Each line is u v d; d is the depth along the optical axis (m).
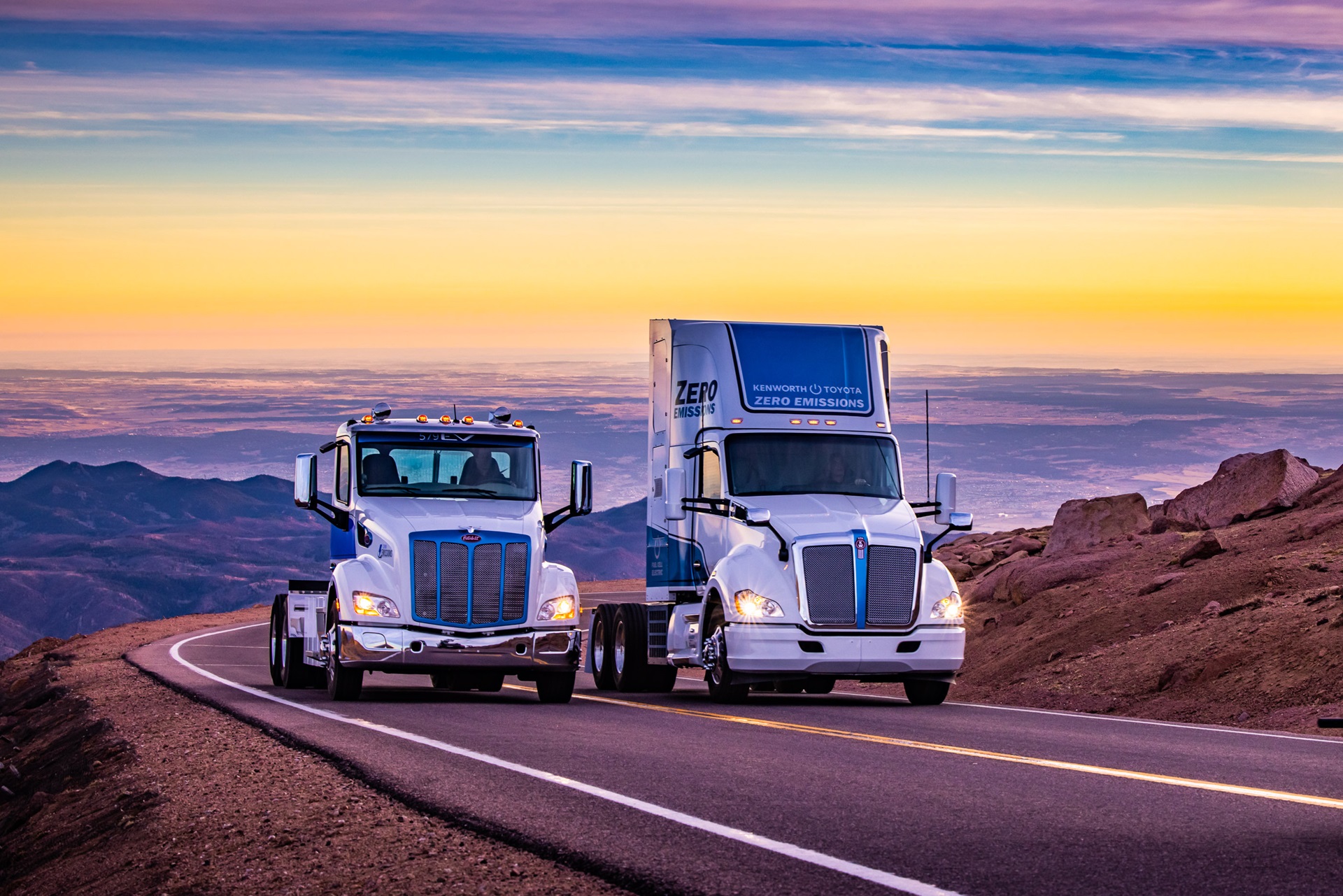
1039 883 6.73
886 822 8.32
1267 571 22.36
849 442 19.70
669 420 21.27
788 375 19.94
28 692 26.69
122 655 31.17
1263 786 9.56
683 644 19.89
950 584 18.12
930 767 10.70
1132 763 10.90
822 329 20.42
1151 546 27.45
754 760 11.25
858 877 6.91
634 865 7.30
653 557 21.78
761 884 6.83
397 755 11.70
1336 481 27.58
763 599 17.61
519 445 19.64
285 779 11.10
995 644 25.27
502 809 9.02
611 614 22.64
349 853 8.30
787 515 18.36
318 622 19.36
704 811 8.78
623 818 8.59
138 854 9.62
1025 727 14.16
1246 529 26.72
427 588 17.83
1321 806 8.72
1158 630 22.00
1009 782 9.86
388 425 19.41
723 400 19.69
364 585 17.86
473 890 7.17
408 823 8.91
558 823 8.47
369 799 9.80
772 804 9.02
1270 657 18.25
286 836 8.95
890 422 20.25
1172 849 7.44
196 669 25.27
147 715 17.61
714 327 20.23
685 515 20.30
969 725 14.42
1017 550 34.56
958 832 7.99
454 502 19.02
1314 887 6.58
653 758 11.38
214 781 11.53
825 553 17.66
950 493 18.98
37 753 18.73
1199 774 10.22
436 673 18.47
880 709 17.05
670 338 21.22
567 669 18.27
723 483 19.22
